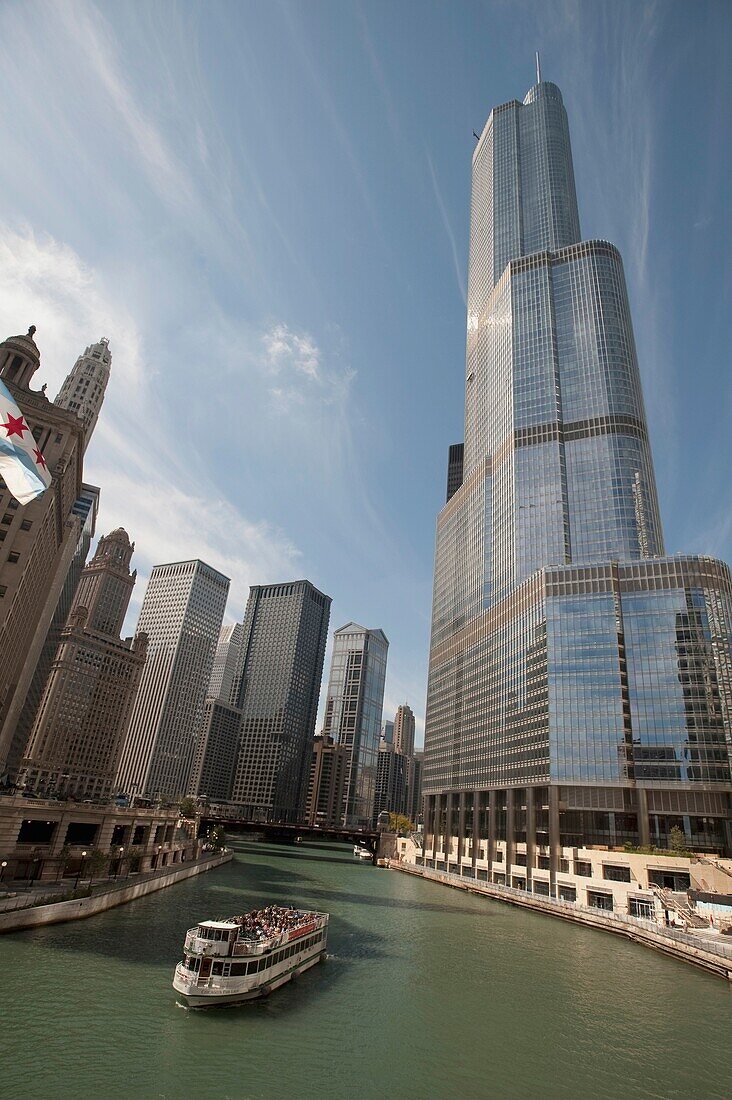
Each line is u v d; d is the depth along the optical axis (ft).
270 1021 137.80
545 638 482.69
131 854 322.96
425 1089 113.70
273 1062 118.52
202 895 307.58
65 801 289.33
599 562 483.10
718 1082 123.54
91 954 170.19
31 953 164.55
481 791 582.76
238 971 146.10
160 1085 105.81
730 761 396.98
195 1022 131.95
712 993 184.03
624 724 428.56
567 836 427.33
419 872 594.65
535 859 446.60
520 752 503.20
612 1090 118.32
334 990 166.09
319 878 463.42
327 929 254.68
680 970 213.66
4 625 350.84
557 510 593.01
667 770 407.85
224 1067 114.21
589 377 644.27
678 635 440.45
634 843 403.34
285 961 166.61
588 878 356.38
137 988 148.15
